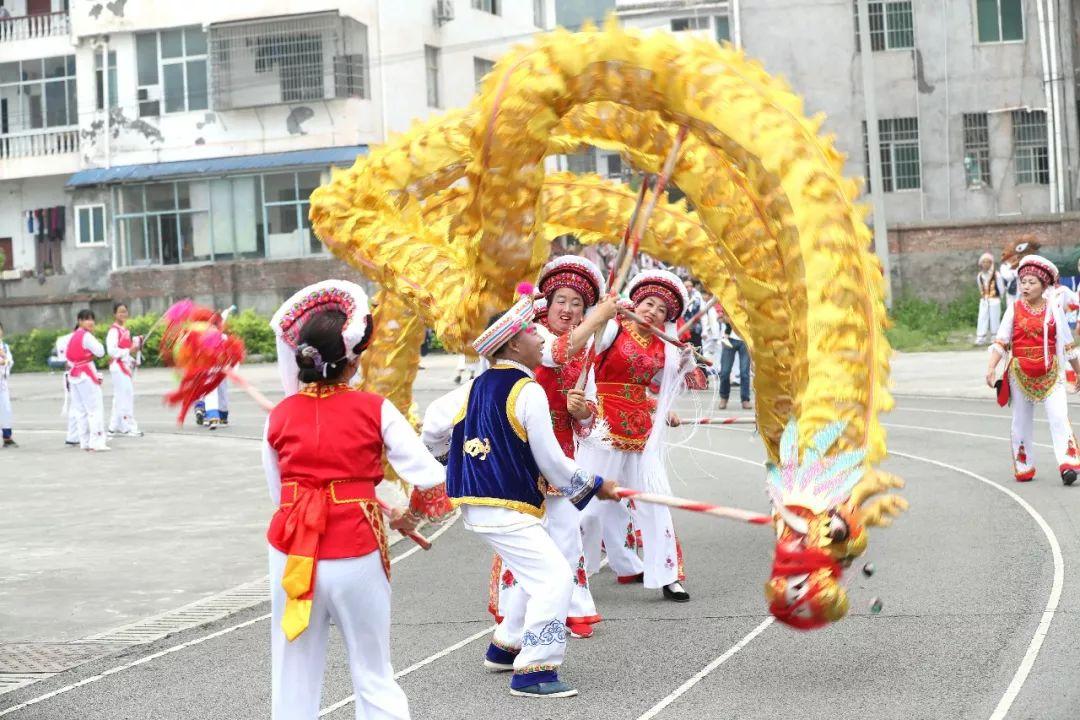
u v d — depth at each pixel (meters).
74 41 41.94
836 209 6.05
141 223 41.91
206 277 40.81
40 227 44.38
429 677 6.58
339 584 4.86
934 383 22.23
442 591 8.73
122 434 21.02
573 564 7.20
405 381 8.96
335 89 39.28
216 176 40.75
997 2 34.28
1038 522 9.88
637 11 49.28
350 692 6.40
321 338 5.02
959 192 34.56
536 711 5.92
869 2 34.44
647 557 8.12
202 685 6.62
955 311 32.44
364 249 8.23
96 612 8.45
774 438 7.88
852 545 5.58
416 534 5.37
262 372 32.88
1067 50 34.19
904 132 34.69
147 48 41.31
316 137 39.94
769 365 7.54
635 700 6.03
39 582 9.45
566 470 6.09
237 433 20.86
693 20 49.34
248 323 38.06
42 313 42.59
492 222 6.93
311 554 4.83
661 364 8.20
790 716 5.65
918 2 34.41
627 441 8.15
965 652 6.48
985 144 34.50
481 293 7.18
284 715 4.93
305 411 5.03
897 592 7.87
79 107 42.19
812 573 5.50
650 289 8.27
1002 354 11.88
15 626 8.10
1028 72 34.19
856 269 5.98
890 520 5.81
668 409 8.23
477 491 6.18
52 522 12.33
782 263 7.05
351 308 5.14
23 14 45.50
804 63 34.66
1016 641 6.61
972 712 5.54
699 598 8.09
